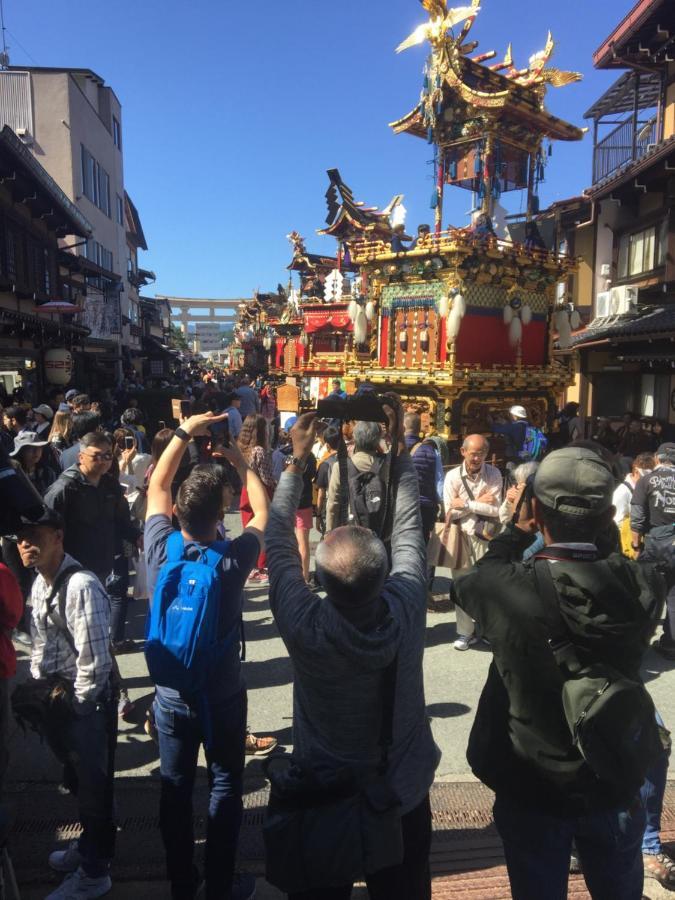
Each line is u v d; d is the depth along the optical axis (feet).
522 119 38.58
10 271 50.21
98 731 9.03
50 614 9.27
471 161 40.68
